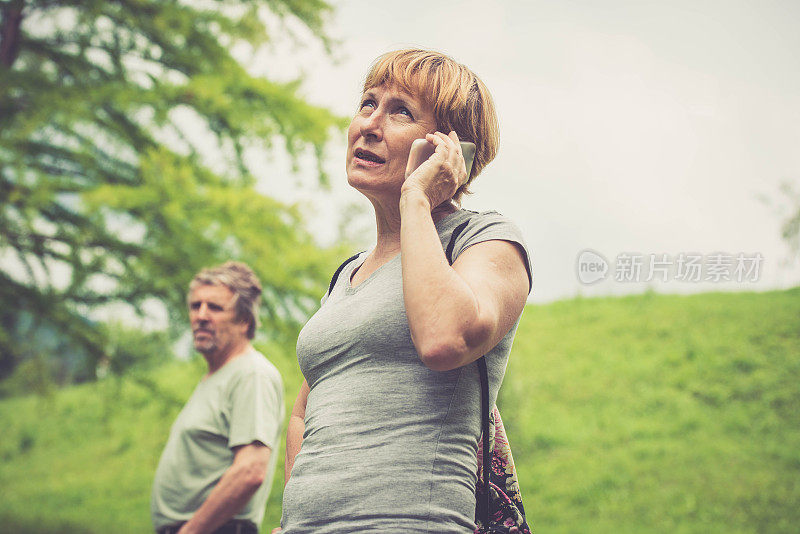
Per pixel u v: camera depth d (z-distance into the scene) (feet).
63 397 119.24
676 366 91.86
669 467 71.87
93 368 45.73
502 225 8.00
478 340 6.98
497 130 9.27
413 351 7.57
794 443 72.90
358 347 7.74
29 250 43.93
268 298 46.01
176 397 46.50
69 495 87.35
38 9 48.57
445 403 7.48
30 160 44.39
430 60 8.84
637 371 92.02
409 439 7.31
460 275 7.48
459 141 8.48
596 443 78.69
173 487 16.57
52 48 48.60
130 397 47.60
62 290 45.01
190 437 16.67
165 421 46.03
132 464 93.86
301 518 7.40
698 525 62.03
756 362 88.79
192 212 43.86
